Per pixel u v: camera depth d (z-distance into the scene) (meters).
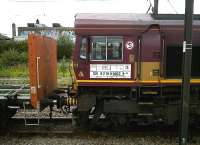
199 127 10.95
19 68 28.98
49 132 10.47
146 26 10.02
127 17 10.38
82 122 10.73
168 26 10.04
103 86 10.28
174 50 10.16
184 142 8.03
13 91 11.12
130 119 10.47
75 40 10.12
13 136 10.27
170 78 10.16
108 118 10.55
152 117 10.34
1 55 37.09
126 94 10.41
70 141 9.70
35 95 10.04
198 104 10.20
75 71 10.20
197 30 10.01
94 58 10.15
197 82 10.06
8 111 11.08
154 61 10.05
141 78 10.09
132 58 10.09
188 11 7.63
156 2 12.46
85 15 10.49
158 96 10.23
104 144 9.47
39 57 10.30
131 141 9.74
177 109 10.20
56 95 11.23
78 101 10.31
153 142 9.66
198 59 10.16
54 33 41.16
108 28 10.02
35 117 12.27
